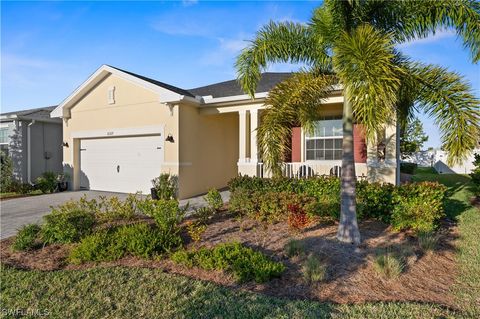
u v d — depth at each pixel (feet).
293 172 34.45
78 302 11.64
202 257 14.62
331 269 13.88
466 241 18.21
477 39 15.30
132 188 40.68
